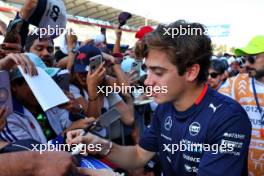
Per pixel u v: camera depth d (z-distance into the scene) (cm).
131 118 230
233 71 651
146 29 243
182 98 108
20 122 123
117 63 255
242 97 230
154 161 209
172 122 115
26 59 109
